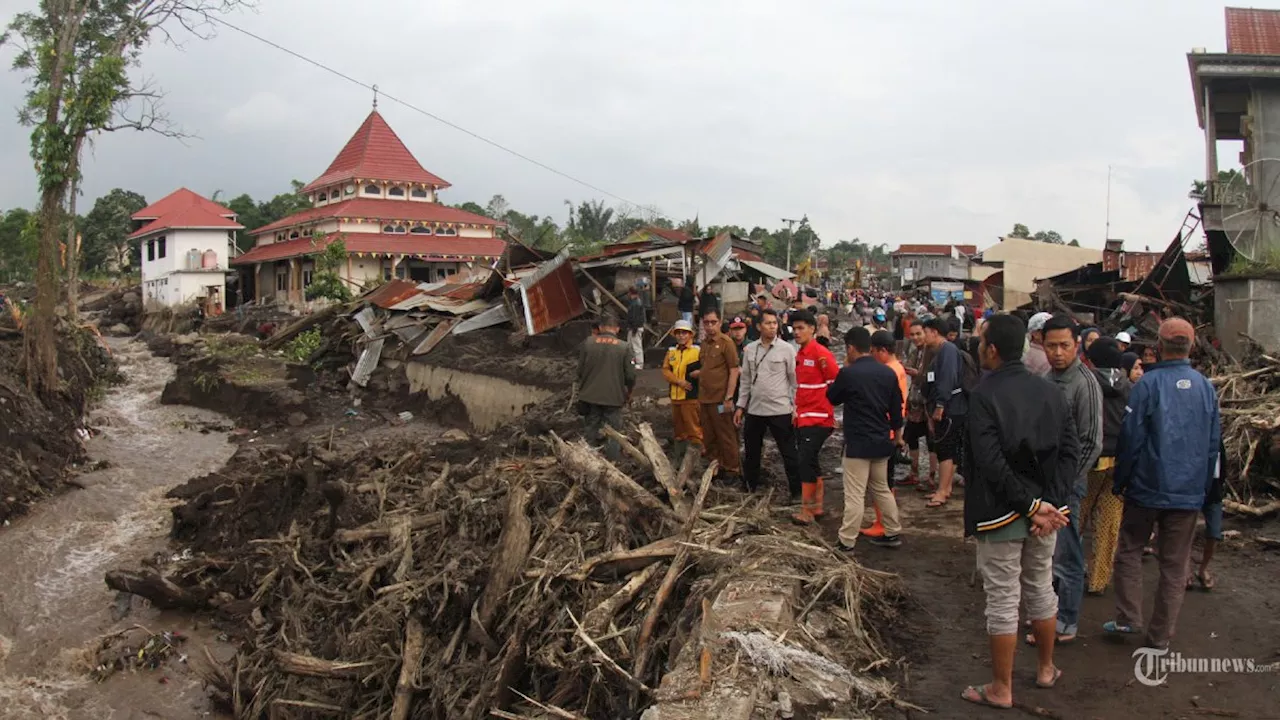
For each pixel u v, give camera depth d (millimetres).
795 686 4836
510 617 6980
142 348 34469
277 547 11133
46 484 15859
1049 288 28344
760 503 8055
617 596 6516
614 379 10336
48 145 19281
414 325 24047
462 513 8898
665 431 12680
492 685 6555
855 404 7430
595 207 65125
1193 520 5355
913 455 10078
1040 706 4816
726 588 5902
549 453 11602
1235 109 20234
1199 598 6402
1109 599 6441
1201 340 15062
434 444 13859
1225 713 4684
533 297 21234
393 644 7762
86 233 68438
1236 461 9062
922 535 8172
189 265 44906
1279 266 15367
